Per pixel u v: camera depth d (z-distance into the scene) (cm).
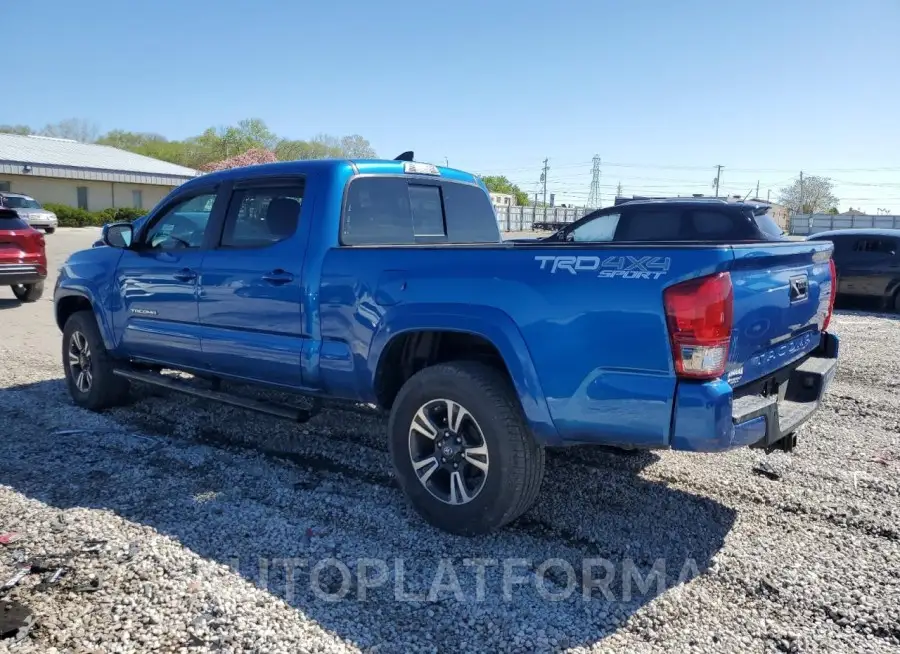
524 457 344
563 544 357
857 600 306
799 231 5075
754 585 318
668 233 1013
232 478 439
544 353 329
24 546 345
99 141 8794
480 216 564
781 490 425
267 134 7338
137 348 545
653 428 307
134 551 341
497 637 279
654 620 291
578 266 324
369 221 453
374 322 387
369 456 483
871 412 604
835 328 1078
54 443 501
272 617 288
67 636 274
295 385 437
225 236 478
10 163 3816
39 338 943
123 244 543
